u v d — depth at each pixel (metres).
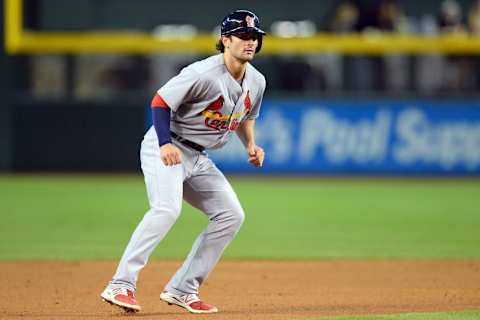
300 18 67.94
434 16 66.69
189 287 20.81
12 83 62.56
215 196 20.59
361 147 62.91
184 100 19.56
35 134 63.09
